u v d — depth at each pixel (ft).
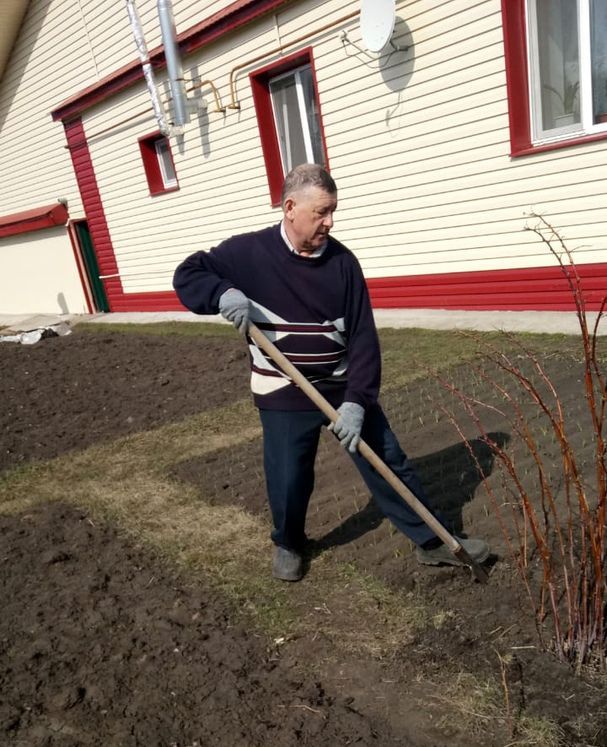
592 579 7.88
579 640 7.54
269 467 9.47
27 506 14.02
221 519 12.36
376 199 27.78
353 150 27.91
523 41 21.84
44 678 8.46
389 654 8.25
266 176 32.60
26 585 10.73
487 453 13.37
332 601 9.45
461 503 11.64
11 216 53.88
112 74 39.04
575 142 21.30
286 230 8.51
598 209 21.56
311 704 7.57
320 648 8.52
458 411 16.02
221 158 34.53
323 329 8.80
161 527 12.30
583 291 22.52
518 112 22.50
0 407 22.38
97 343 32.37
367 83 26.45
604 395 6.71
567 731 6.82
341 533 11.34
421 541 9.47
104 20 38.52
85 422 19.93
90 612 9.75
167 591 10.12
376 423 9.14
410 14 24.22
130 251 43.27
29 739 7.50
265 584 10.07
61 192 47.65
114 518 12.91
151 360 26.84
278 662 8.37
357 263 8.91
